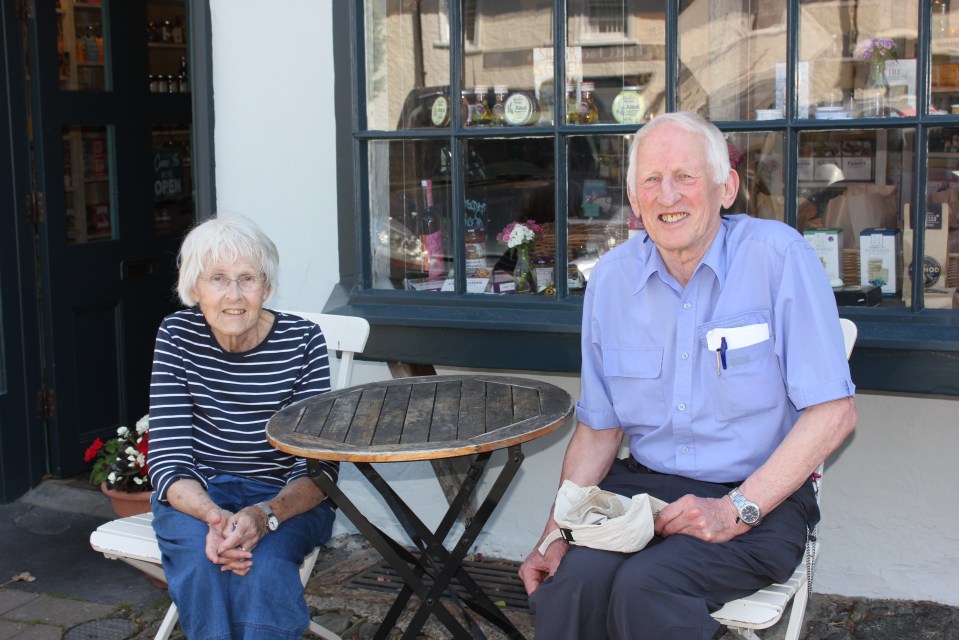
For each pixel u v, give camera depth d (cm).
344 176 334
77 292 438
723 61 287
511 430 220
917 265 269
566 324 292
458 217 313
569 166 301
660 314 233
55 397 433
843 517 321
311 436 224
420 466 371
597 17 295
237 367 256
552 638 210
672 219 223
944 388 262
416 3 309
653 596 202
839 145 276
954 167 265
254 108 366
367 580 347
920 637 299
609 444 248
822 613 317
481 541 366
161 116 469
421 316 309
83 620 322
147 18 460
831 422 216
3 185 408
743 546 213
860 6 271
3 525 398
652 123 226
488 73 306
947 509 310
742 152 287
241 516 229
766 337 223
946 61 264
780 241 223
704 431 230
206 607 227
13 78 409
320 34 353
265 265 249
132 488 360
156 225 474
